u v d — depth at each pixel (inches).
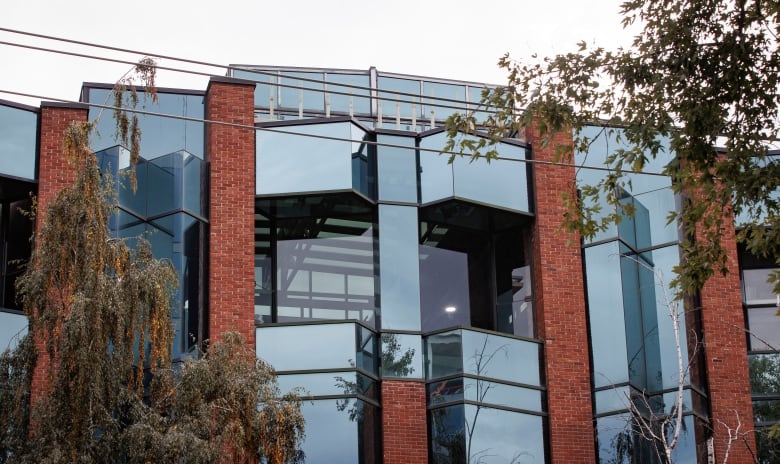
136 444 851.4
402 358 1211.2
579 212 851.4
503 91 852.6
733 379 1279.5
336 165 1246.3
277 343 1178.6
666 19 815.7
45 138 1205.7
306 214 1272.1
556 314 1258.6
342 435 1150.3
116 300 880.3
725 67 805.2
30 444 858.8
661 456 1210.6
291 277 1253.7
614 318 1256.8
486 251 1320.1
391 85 1581.0
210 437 881.5
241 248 1201.4
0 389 888.3
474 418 1178.6
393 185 1270.9
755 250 806.5
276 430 916.0
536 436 1210.0
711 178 802.2
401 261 1248.8
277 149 1251.2
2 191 1221.7
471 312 1291.8
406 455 1172.5
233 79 1256.8
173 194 1199.6
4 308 1153.4
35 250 921.5
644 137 805.9
